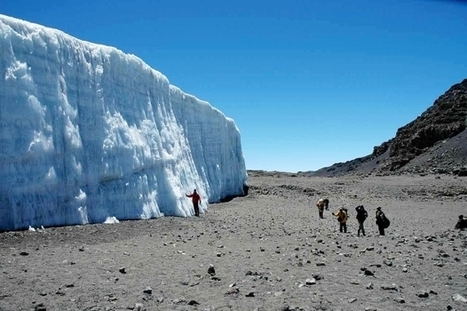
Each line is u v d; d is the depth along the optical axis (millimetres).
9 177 18125
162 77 34250
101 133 24266
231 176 53344
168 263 13891
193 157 39875
